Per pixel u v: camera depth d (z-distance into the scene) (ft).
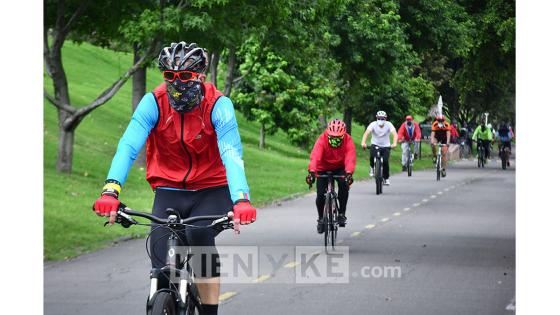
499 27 252.62
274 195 149.38
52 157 163.22
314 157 83.56
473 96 396.98
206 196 39.17
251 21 133.90
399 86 316.81
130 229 96.37
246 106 278.46
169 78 36.81
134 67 142.10
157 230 37.37
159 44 138.62
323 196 84.64
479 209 130.52
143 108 37.81
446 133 208.74
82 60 380.58
